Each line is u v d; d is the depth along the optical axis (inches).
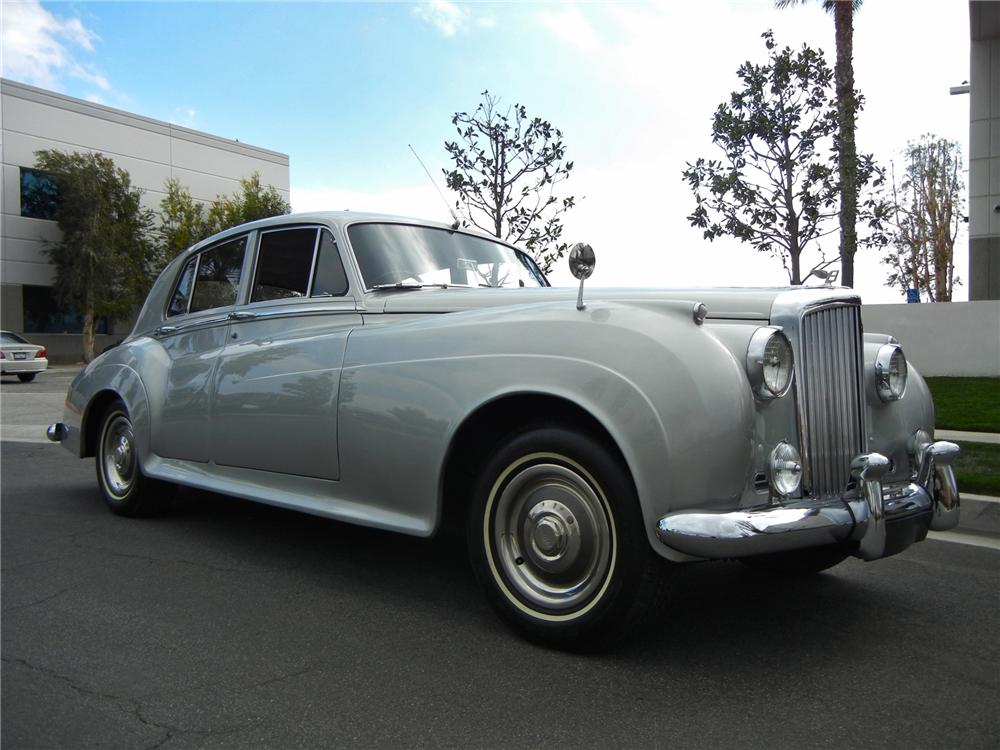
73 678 101.4
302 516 197.5
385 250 154.1
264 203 1398.9
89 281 1198.3
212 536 175.8
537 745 84.9
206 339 175.0
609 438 106.6
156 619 123.3
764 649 113.3
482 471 117.0
